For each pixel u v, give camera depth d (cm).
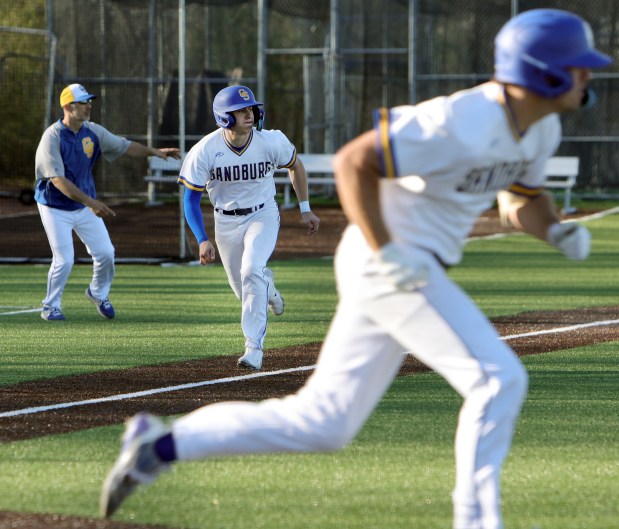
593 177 7838
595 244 5391
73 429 1820
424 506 1380
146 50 7025
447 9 7800
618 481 1498
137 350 2662
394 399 2048
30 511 1355
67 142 3064
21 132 6394
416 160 1084
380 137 1081
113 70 7019
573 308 3384
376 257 1090
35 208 7256
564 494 1435
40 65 6438
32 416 1922
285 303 3544
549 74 1079
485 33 7769
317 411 1125
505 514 1348
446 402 2020
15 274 4419
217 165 2406
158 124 6838
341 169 1099
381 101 8075
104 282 3200
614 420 1880
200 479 1506
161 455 1116
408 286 1078
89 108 3088
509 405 1114
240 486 1472
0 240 5684
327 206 7619
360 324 1141
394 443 1712
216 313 3334
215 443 1116
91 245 3166
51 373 2356
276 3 8081
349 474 1534
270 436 1120
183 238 4903
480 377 1108
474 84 7775
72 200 3138
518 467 1571
